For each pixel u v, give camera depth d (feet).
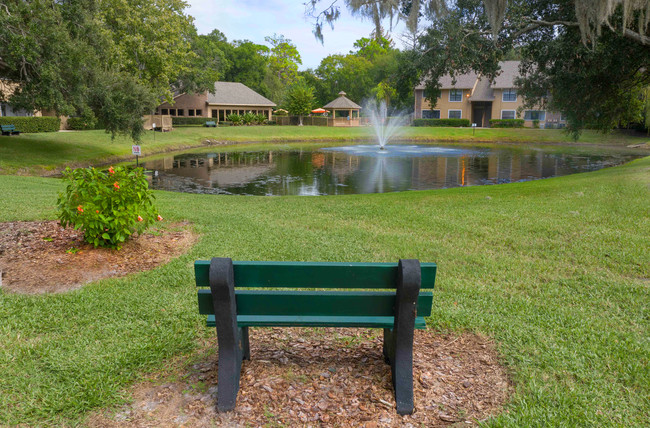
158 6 117.60
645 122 133.08
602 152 113.80
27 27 63.67
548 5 44.52
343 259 18.58
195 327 11.79
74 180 17.37
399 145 139.03
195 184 60.49
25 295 13.69
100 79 82.17
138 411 8.21
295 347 10.64
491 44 42.83
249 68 227.61
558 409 8.20
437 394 8.74
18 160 71.36
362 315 8.59
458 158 97.25
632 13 35.50
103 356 10.07
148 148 110.01
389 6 34.19
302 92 193.98
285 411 8.17
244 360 9.87
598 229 22.84
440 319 12.35
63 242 18.51
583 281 15.83
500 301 13.92
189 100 180.04
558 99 53.36
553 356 10.19
